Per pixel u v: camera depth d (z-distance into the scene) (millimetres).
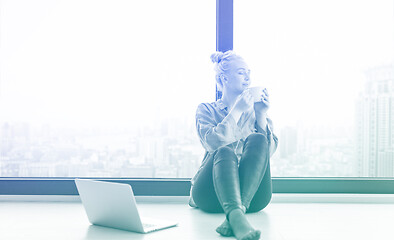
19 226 1620
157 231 1521
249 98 1804
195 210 1980
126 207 1461
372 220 1755
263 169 1682
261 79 2262
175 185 2240
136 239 1398
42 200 2238
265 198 1819
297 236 1459
